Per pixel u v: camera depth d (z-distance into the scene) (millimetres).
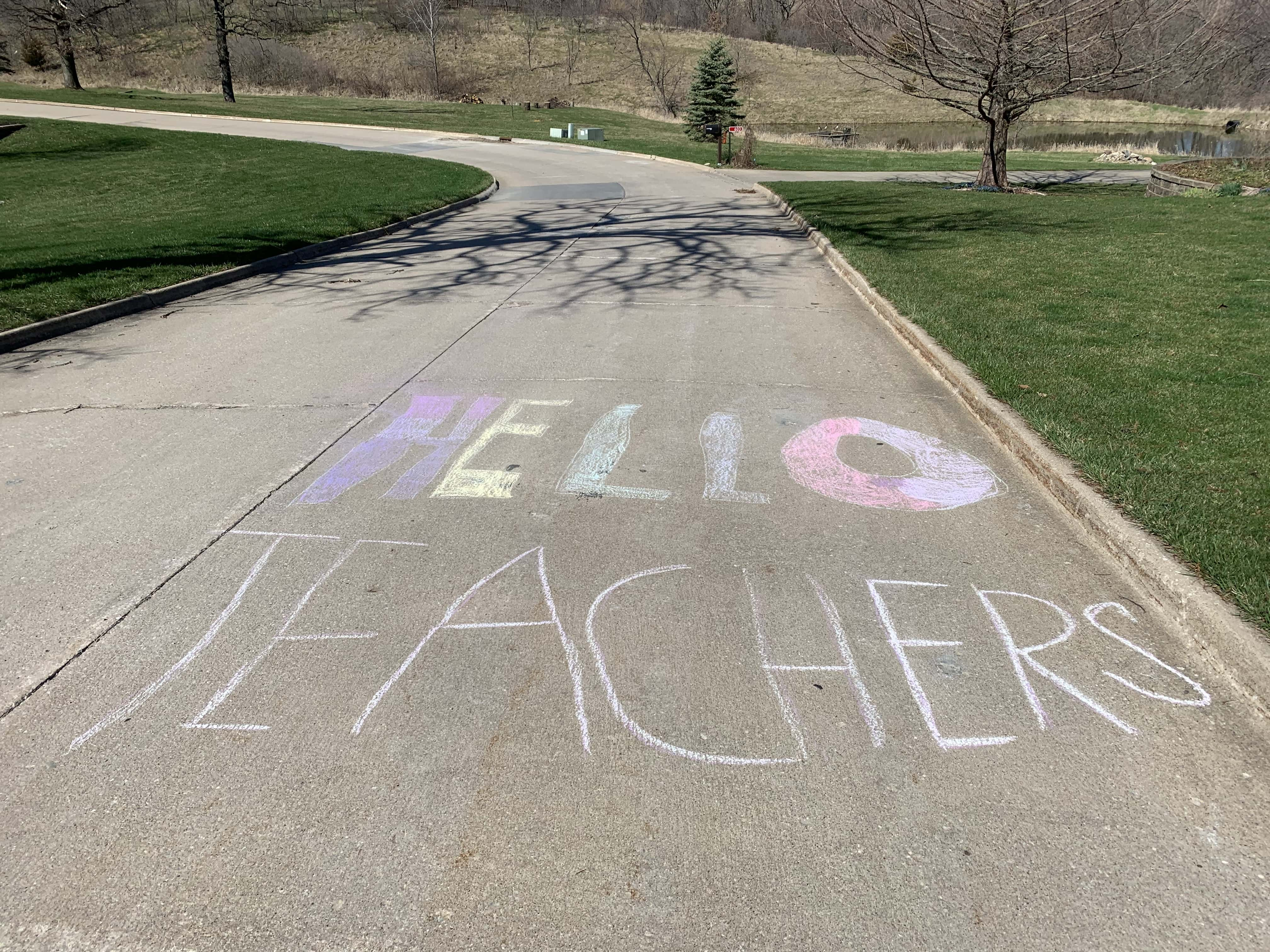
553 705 2910
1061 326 6965
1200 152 31375
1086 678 3012
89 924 2150
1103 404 5160
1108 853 2314
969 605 3445
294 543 3992
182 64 51500
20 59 49969
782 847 2348
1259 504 3818
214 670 3111
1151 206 14891
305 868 2299
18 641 3287
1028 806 2477
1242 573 3244
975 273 9266
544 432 5305
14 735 2803
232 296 9469
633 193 18844
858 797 2518
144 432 5410
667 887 2229
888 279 9008
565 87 53625
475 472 4738
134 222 13891
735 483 4582
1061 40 15875
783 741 2742
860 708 2883
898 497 4402
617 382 6227
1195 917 2121
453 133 33906
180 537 4062
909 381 6203
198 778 2613
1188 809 2453
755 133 37500
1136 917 2125
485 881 2252
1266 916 2119
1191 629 3166
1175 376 5648
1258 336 6562
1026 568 3711
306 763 2668
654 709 2889
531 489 4523
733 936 2090
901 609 3422
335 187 18156
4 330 7473
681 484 4566
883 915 2143
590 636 3281
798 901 2184
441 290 9555
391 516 4246
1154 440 4594
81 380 6488
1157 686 2967
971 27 16672
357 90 51344
